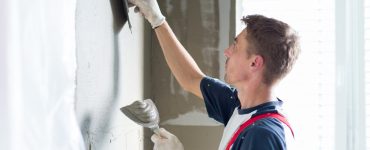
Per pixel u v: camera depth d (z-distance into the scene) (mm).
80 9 1111
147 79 2086
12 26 620
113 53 1453
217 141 2150
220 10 2141
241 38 1267
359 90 2152
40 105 708
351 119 2166
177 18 2168
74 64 857
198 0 2154
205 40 2146
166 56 1621
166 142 1464
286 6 2371
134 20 1777
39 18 708
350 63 2150
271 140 1066
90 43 1200
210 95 1577
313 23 2346
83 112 1143
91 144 1222
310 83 2350
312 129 2348
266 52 1187
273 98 1271
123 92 1605
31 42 683
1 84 605
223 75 2127
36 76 698
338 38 2154
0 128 607
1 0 601
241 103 1333
